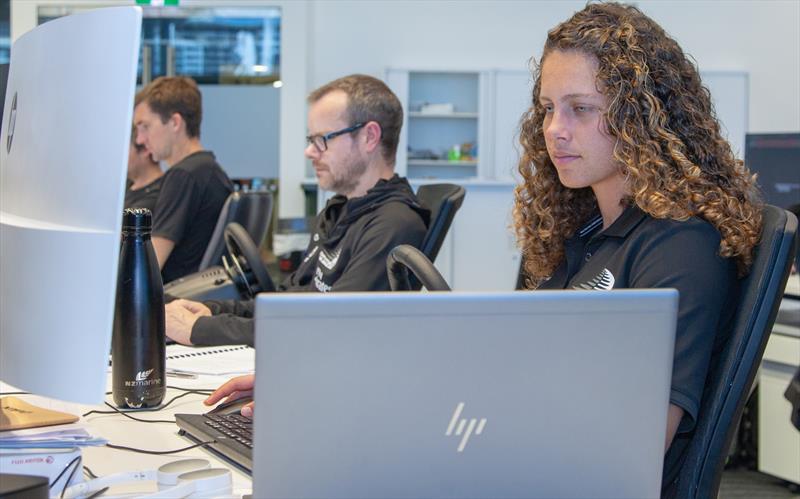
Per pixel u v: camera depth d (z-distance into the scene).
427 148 8.14
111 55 0.88
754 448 3.64
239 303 2.14
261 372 0.75
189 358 1.71
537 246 1.50
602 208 1.33
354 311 0.76
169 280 3.12
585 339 0.80
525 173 1.51
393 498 0.80
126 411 1.32
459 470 0.81
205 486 0.95
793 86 7.58
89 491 0.94
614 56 1.23
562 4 7.77
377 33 7.84
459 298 0.77
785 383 3.17
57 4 7.42
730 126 7.56
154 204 3.31
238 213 2.88
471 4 7.82
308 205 7.30
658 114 1.22
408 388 0.78
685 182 1.18
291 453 0.77
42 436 0.96
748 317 1.08
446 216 2.06
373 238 2.06
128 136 0.87
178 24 7.41
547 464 0.82
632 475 0.84
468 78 8.09
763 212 1.18
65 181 0.92
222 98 7.48
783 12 7.55
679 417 1.05
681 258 1.12
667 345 0.82
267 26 7.46
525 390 0.80
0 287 0.99
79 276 0.88
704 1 7.63
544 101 1.30
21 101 1.06
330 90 2.30
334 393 0.77
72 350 0.89
